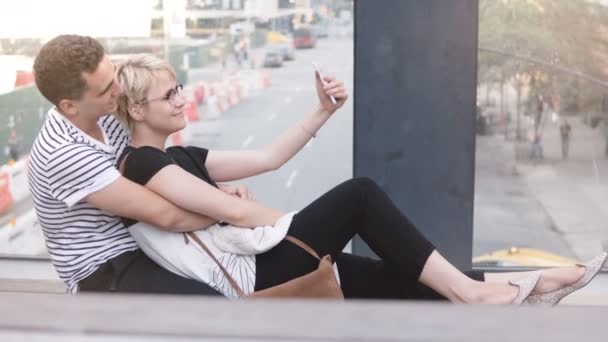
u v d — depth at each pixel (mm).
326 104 2588
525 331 714
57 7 3252
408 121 3047
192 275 2148
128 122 2289
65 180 2088
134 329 746
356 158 3104
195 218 2176
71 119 2186
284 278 2201
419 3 2951
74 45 2105
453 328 723
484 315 747
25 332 752
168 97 2252
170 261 2145
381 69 3014
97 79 2111
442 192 3094
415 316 747
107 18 3252
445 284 2180
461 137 3045
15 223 3414
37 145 2150
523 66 3152
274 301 789
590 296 3131
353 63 3090
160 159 2178
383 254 2240
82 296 814
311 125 2605
